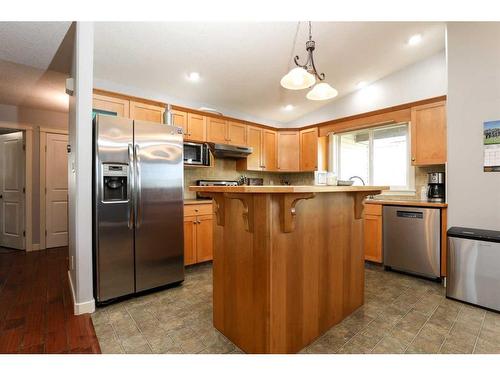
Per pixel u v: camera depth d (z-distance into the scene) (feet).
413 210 9.66
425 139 10.43
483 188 8.06
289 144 15.78
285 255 4.93
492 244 7.04
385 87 12.52
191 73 10.68
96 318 6.61
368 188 5.91
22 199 13.51
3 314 6.79
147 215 8.16
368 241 11.06
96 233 7.26
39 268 10.64
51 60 8.66
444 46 10.52
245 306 5.17
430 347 5.37
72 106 7.82
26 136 13.35
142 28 7.89
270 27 8.46
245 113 15.71
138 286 7.98
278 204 4.77
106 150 7.39
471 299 7.34
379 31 9.29
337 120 13.87
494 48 7.82
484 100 8.01
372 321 6.45
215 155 13.21
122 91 11.00
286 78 6.81
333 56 10.64
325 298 5.95
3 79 9.97
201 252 10.93
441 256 9.03
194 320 6.52
